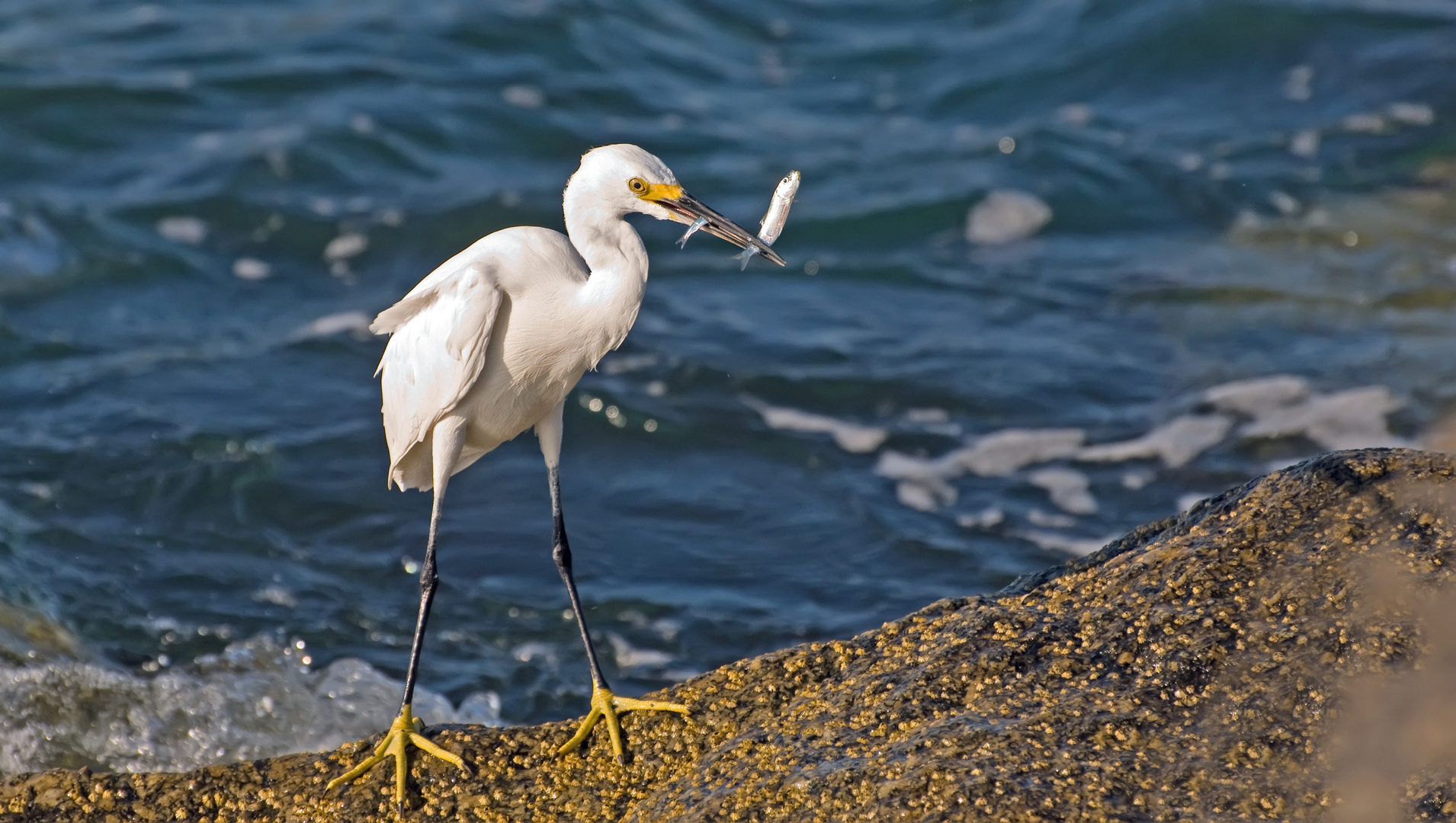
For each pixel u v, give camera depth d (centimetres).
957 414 1462
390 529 1306
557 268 817
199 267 1728
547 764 729
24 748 1007
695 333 1611
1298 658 634
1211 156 1941
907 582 1214
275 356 1567
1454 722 593
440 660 1132
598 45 2283
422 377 816
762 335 1608
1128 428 1423
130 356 1557
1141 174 1912
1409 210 1780
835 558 1255
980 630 705
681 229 1841
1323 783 580
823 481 1368
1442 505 685
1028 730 626
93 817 712
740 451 1417
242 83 2120
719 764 675
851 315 1655
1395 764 584
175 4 2388
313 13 2356
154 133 1997
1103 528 1273
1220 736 609
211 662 1116
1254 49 2152
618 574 1239
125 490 1333
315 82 2127
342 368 1552
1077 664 667
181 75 2134
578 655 1139
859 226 1838
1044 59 2223
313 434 1434
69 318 1622
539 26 2297
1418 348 1500
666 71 2244
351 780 725
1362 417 1391
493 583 1231
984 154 1992
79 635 1130
